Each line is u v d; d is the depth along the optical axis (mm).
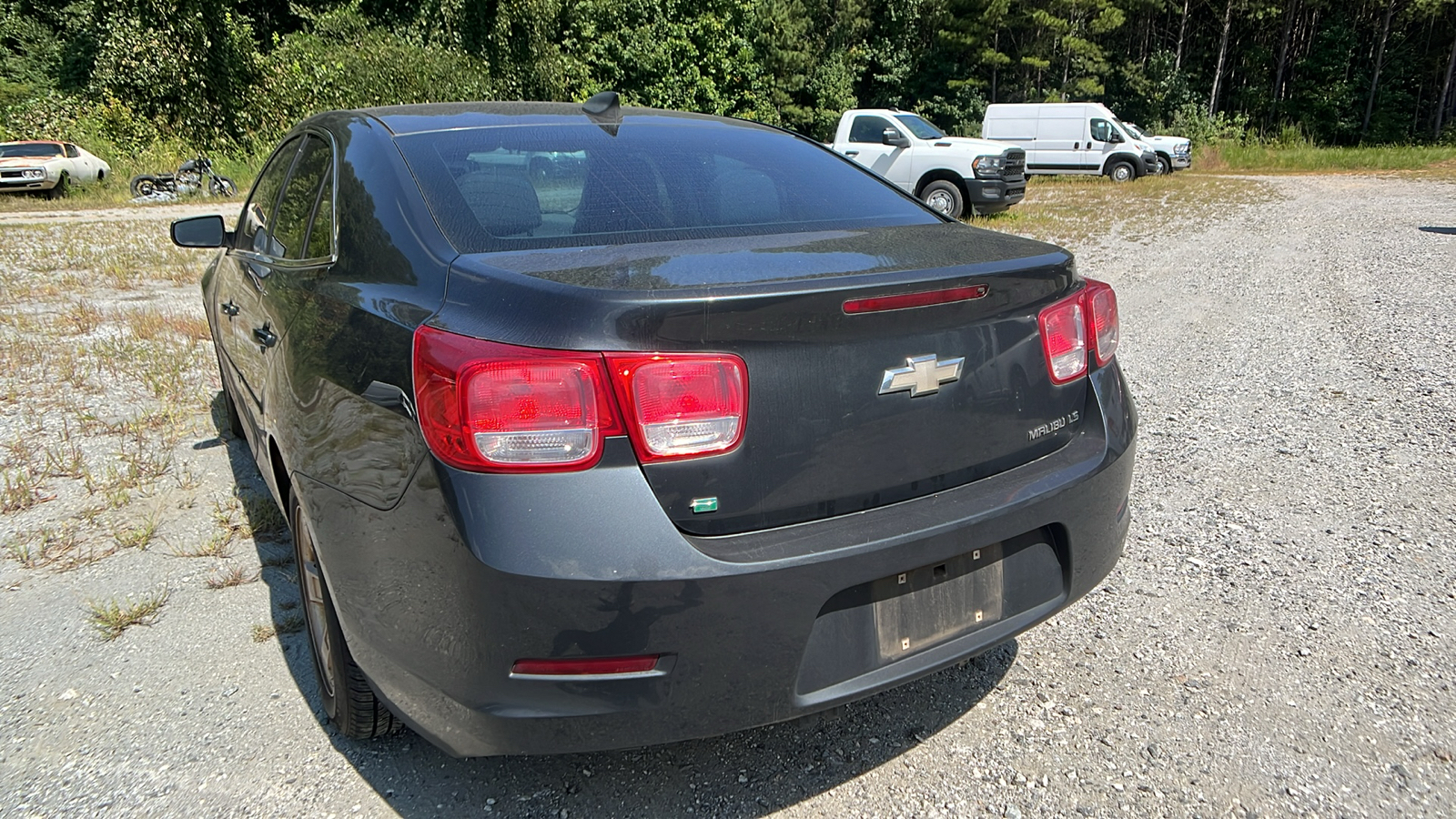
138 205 18984
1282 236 12406
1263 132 45875
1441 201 17312
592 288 1697
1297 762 2258
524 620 1632
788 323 1731
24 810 2107
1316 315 7324
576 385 1637
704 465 1702
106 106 23391
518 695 1690
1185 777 2215
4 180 19594
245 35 24422
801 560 1727
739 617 1698
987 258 2057
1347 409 4941
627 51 30000
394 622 1850
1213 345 6469
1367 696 2500
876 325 1831
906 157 15305
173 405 5035
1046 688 2584
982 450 2033
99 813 2102
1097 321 2301
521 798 2168
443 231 2113
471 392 1653
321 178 2729
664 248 2027
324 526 2059
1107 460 2195
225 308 3402
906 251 2062
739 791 2199
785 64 35875
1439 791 2148
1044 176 25828
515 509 1627
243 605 3012
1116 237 12586
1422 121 48781
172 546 3424
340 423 2000
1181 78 44000
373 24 28203
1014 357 2064
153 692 2561
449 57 25703
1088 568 2207
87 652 2754
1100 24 40156
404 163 2373
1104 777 2223
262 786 2193
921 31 41875
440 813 2113
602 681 1674
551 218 2217
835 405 1809
